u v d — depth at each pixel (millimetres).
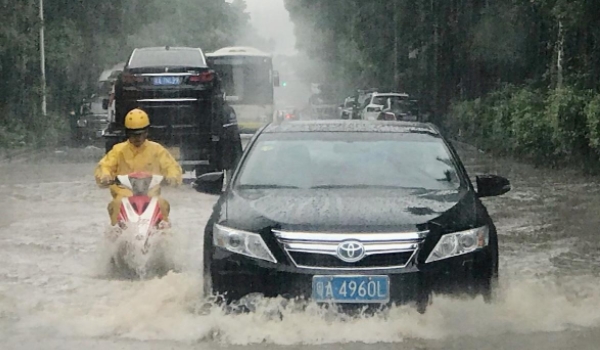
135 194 17375
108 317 13461
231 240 12711
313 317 12242
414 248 12352
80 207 26891
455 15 77500
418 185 14633
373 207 13102
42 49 72125
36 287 15844
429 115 74938
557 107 37500
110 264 17047
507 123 49812
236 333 12180
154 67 33875
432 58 84000
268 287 12352
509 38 58531
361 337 11945
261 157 15438
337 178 14734
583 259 18391
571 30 40812
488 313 12695
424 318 12250
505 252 19172
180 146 33969
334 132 16078
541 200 28047
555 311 13555
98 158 48781
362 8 100875
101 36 92562
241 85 62156
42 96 70438
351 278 12180
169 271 16719
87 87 86125
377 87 111625
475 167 42188
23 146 60312
